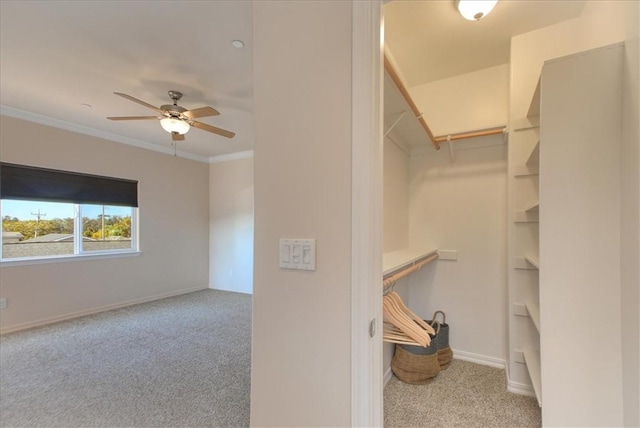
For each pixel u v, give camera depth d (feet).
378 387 3.28
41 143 11.59
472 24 6.48
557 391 4.41
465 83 8.59
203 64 7.90
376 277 3.26
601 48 4.26
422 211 9.21
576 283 4.33
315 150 3.46
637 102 3.63
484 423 5.65
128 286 14.43
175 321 11.90
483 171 8.43
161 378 7.37
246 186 17.21
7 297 10.73
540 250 4.55
